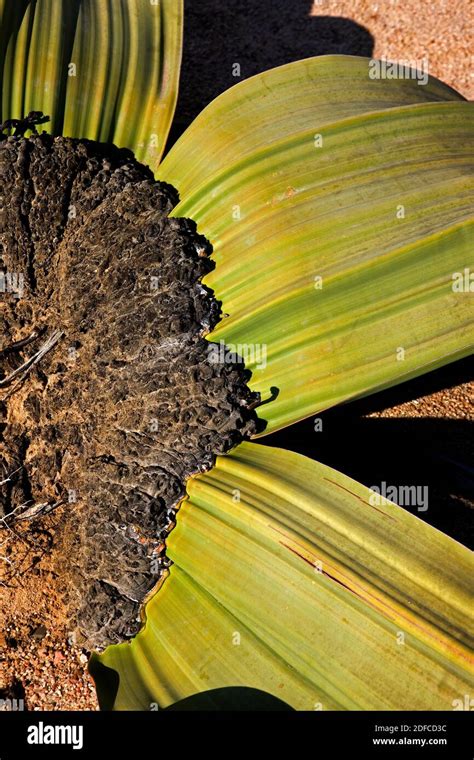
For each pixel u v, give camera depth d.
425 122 0.95
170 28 1.08
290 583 0.80
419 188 0.90
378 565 0.78
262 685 0.79
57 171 0.99
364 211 0.89
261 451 0.88
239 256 0.91
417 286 0.84
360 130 0.94
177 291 0.91
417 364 0.83
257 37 1.45
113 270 0.94
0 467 0.96
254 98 1.01
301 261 0.88
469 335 0.83
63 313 0.97
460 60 1.41
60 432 0.96
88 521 0.91
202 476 0.88
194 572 0.86
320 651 0.78
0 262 1.00
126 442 0.90
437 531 0.78
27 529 0.95
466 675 0.73
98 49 1.06
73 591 0.92
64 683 0.90
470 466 1.05
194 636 0.84
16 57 1.04
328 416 1.08
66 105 1.05
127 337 0.91
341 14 1.48
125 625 0.88
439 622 0.75
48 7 1.04
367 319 0.85
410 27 1.45
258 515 0.83
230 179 0.94
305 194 0.91
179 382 0.88
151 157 1.06
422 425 1.09
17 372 0.98
